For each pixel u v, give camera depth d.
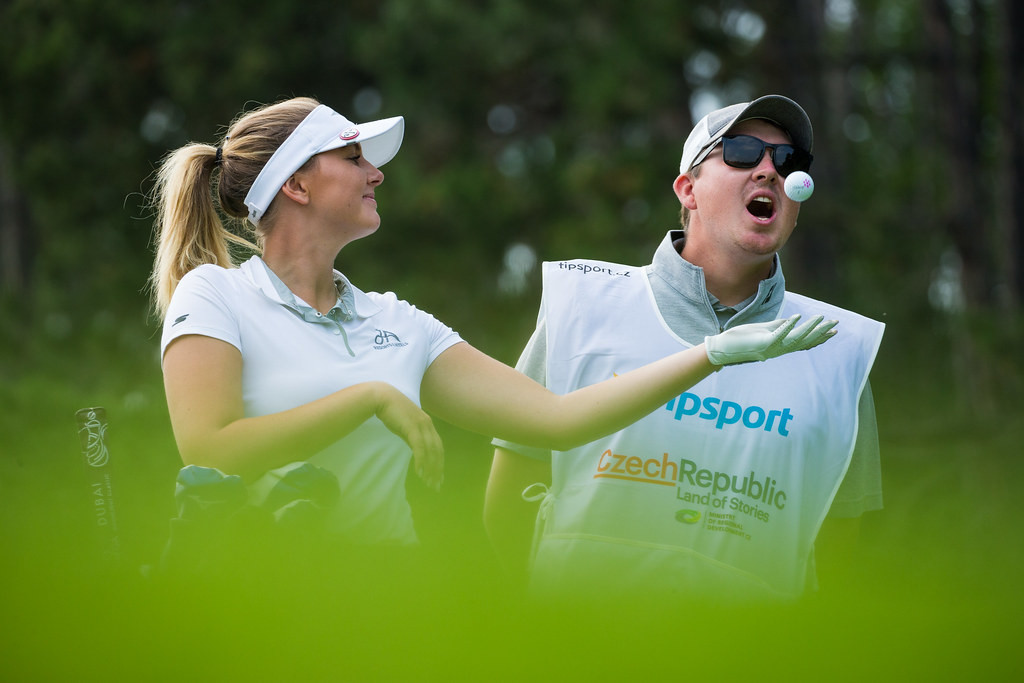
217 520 7.92
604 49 45.41
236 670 6.31
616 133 48.25
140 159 47.97
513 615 6.67
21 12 47.47
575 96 46.47
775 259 12.95
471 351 10.95
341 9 51.06
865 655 6.63
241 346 9.86
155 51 48.72
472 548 13.99
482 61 48.00
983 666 6.61
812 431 12.20
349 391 9.41
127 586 6.69
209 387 9.51
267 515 8.03
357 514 9.80
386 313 10.62
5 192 53.06
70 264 46.72
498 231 46.25
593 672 6.29
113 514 8.72
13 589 6.58
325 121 10.52
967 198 47.00
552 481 12.77
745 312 12.66
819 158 47.59
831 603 7.79
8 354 37.53
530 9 46.78
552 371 12.67
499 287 39.53
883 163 61.53
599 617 6.76
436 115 49.69
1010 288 45.59
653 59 44.56
